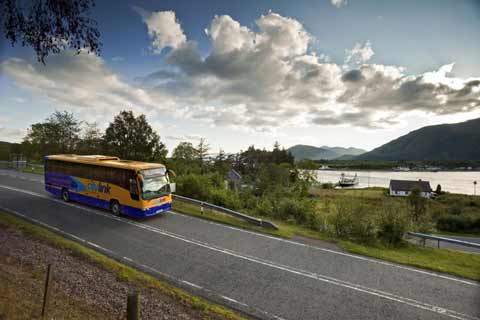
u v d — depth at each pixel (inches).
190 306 233.9
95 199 566.3
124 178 514.0
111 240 401.1
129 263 325.1
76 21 298.4
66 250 337.7
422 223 482.9
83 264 300.4
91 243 385.7
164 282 280.8
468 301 260.1
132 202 501.4
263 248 391.2
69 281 255.8
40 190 748.6
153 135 995.9
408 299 261.9
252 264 334.3
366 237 440.1
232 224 508.7
